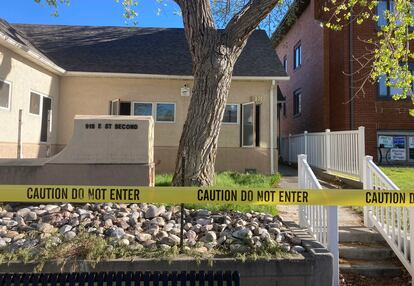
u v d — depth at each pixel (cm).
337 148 1138
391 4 1562
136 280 338
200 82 736
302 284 459
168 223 577
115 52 1508
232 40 744
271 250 479
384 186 631
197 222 583
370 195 427
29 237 506
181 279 338
